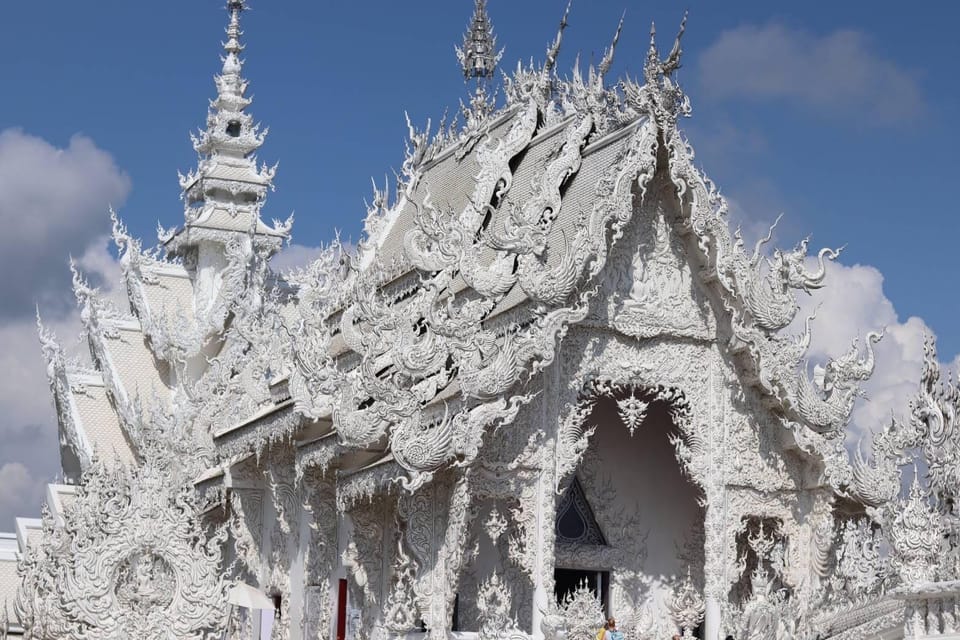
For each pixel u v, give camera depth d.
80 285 55.16
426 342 32.25
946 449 26.83
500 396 31.94
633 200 34.53
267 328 41.88
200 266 56.47
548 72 41.38
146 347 55.19
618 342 34.31
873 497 34.38
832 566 34.59
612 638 33.31
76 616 31.19
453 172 44.78
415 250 32.50
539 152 39.88
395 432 31.17
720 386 34.88
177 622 31.86
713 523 34.44
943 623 25.02
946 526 26.30
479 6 48.44
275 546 42.16
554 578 35.75
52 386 54.97
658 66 33.84
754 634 33.97
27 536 47.59
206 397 45.34
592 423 36.91
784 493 35.09
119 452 52.69
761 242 34.41
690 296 34.88
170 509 32.25
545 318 32.28
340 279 42.62
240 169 57.53
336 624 37.03
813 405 34.19
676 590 36.72
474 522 34.00
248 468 43.44
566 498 36.62
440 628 32.06
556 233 35.03
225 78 59.00
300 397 36.19
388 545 35.16
